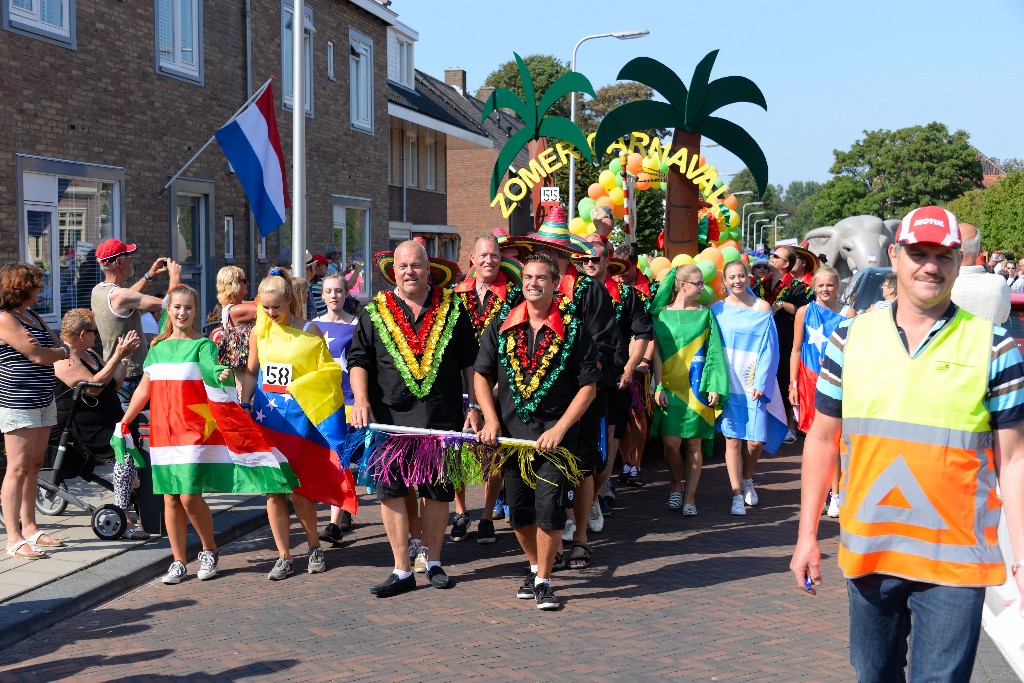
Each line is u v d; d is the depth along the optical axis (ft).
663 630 18.33
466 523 25.08
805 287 38.78
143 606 19.72
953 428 10.82
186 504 20.99
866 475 11.19
